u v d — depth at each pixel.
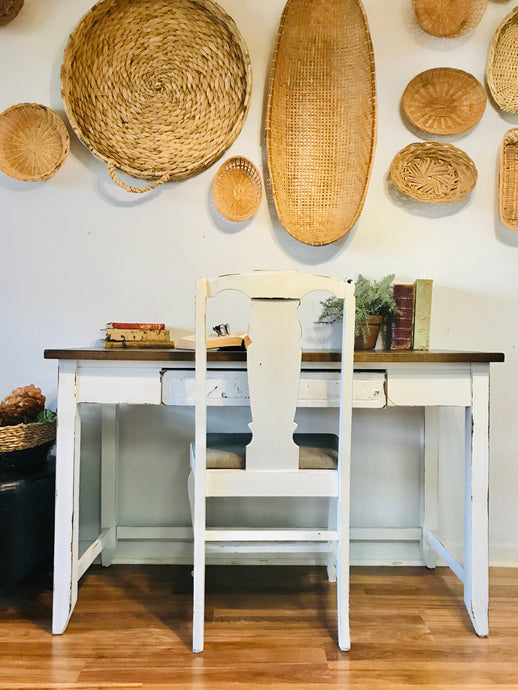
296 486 1.33
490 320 1.87
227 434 1.61
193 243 1.86
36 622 1.43
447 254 1.87
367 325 1.69
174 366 1.39
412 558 1.85
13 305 1.85
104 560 1.80
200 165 1.81
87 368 1.39
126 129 1.86
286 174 1.86
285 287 1.27
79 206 1.85
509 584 1.70
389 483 1.87
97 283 1.85
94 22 1.82
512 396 1.87
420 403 1.41
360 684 1.17
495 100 1.84
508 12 1.87
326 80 1.87
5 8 1.79
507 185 1.87
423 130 1.85
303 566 1.82
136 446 1.86
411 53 1.86
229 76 1.85
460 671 1.22
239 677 1.19
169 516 1.86
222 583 1.68
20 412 1.62
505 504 1.87
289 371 1.30
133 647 1.31
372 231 1.87
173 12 1.84
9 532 1.48
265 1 1.86
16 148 1.83
